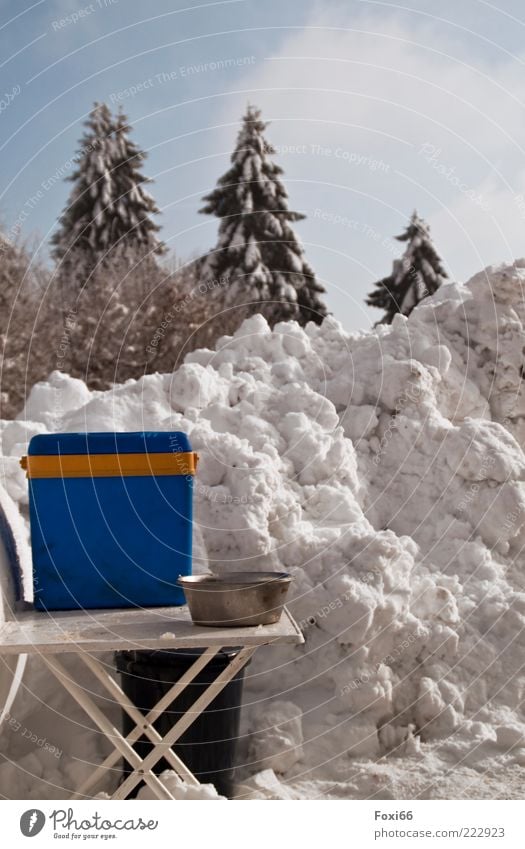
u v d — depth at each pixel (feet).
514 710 12.51
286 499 13.47
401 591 12.59
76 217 49.78
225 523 13.12
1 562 10.41
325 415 15.66
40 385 17.65
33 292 42.45
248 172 52.75
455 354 17.30
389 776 10.94
